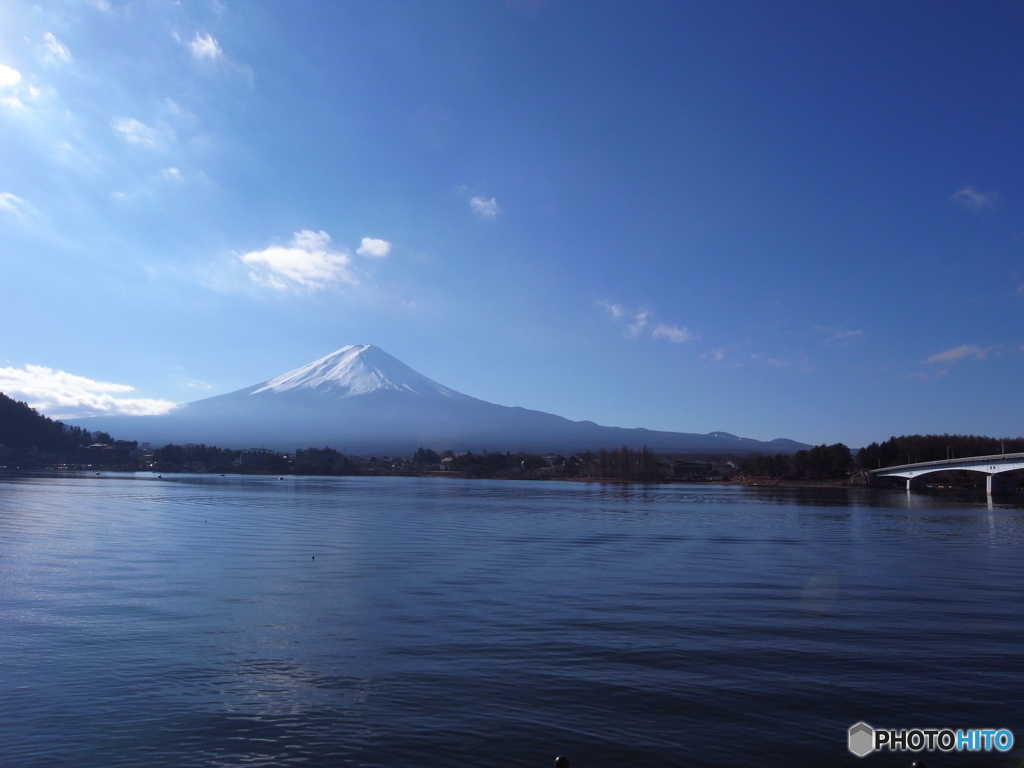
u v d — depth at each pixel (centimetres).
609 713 1895
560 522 8150
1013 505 12056
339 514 9038
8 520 7144
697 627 2812
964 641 2644
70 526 6656
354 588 3603
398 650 2442
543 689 2064
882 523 8350
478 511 9931
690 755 1667
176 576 3909
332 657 2353
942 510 10738
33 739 1717
